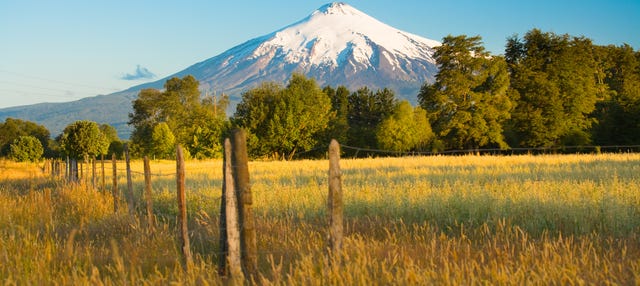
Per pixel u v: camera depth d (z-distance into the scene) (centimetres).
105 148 6203
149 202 1135
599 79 6538
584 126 5625
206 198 1521
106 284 629
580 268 649
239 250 688
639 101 4988
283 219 1118
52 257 798
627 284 620
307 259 648
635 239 870
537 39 6250
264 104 6656
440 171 2303
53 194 1822
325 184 1753
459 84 5884
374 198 1324
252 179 2234
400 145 5469
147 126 9381
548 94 5606
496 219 1038
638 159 2855
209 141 6412
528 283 584
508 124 5969
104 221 1188
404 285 591
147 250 859
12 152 6400
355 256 690
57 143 11125
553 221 1032
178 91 10556
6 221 1149
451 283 589
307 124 6450
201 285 642
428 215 1148
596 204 1110
